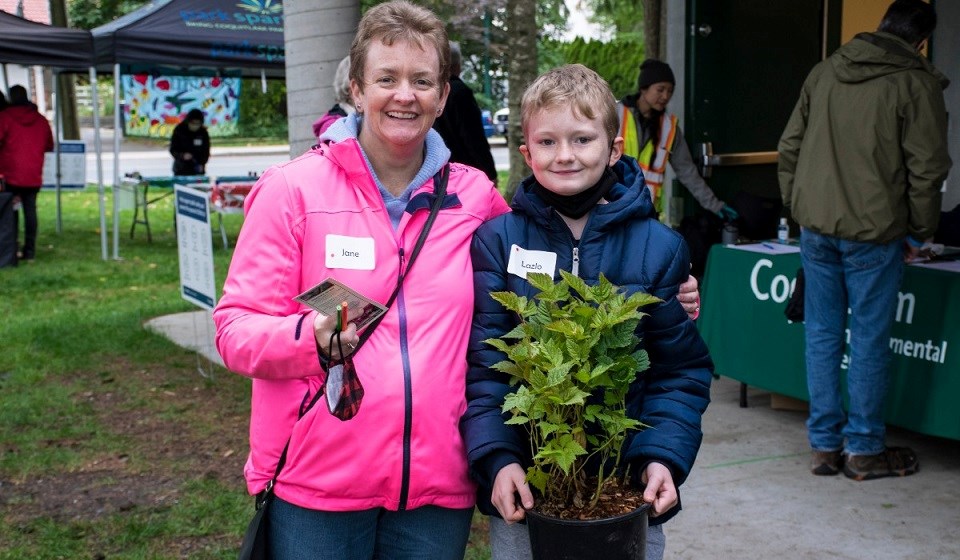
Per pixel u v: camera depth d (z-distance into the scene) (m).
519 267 2.08
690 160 6.02
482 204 2.18
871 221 3.88
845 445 4.30
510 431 2.00
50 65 10.36
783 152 4.20
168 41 10.41
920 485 4.16
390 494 2.01
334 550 2.06
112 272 10.73
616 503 1.94
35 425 5.38
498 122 31.53
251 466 2.10
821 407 4.27
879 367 4.11
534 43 10.64
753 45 6.41
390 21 1.98
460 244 2.10
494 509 2.09
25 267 11.04
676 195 6.46
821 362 4.25
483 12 13.49
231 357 1.95
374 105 1.99
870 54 3.87
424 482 2.01
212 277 5.68
